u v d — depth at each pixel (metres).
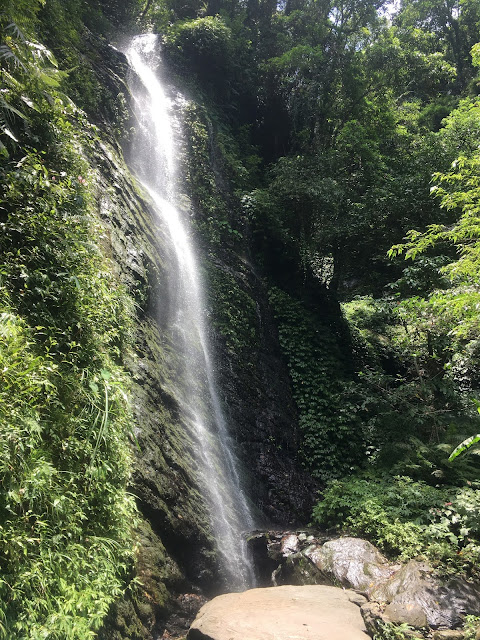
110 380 3.54
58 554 2.42
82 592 2.47
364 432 8.23
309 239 11.53
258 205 10.97
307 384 9.23
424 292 8.89
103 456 3.19
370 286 12.51
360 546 4.96
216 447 6.46
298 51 14.09
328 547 5.01
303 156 12.62
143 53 12.73
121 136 8.47
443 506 5.51
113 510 3.17
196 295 8.22
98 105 8.06
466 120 13.12
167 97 11.73
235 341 8.39
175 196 9.62
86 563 2.66
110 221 6.16
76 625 2.27
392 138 15.05
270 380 8.76
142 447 4.70
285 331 9.82
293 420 8.60
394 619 3.62
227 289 8.99
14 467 2.30
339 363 9.84
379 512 5.62
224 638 3.16
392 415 8.00
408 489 5.95
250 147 13.83
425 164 11.99
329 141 14.48
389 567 4.59
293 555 5.24
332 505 6.05
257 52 15.53
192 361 7.11
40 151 4.46
